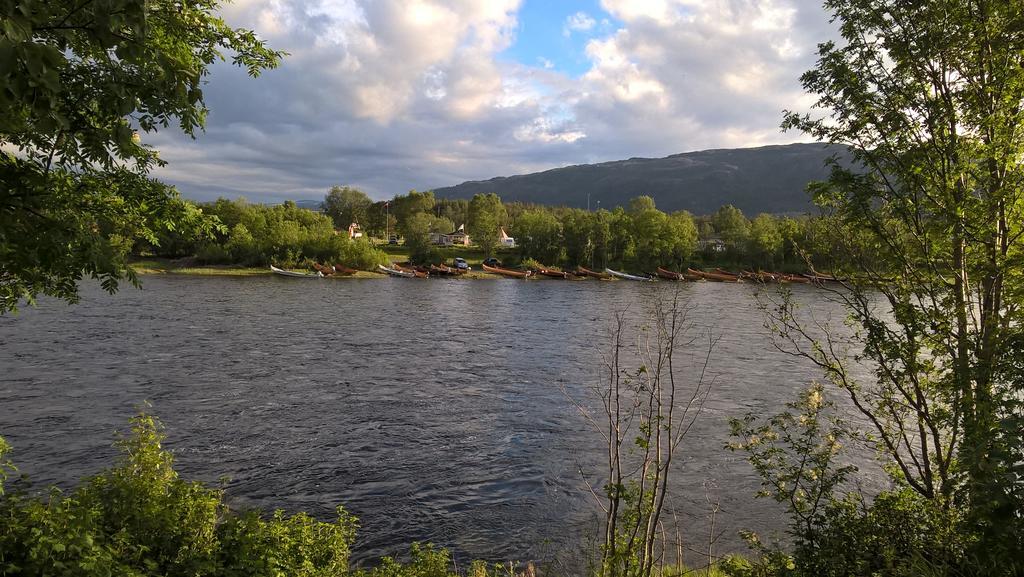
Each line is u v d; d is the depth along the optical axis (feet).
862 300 25.93
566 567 37.22
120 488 21.94
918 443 49.98
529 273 372.99
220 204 390.01
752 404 75.15
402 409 73.41
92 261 17.98
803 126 28.86
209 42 23.00
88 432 59.47
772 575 20.62
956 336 23.44
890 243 26.08
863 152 27.09
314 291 247.29
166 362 95.25
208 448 57.26
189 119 16.01
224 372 90.27
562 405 75.87
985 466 13.55
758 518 43.70
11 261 16.16
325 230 391.45
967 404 20.88
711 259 431.02
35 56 7.97
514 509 46.24
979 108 24.47
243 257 347.77
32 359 92.32
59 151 16.39
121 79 14.73
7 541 16.87
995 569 14.33
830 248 28.76
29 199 15.48
